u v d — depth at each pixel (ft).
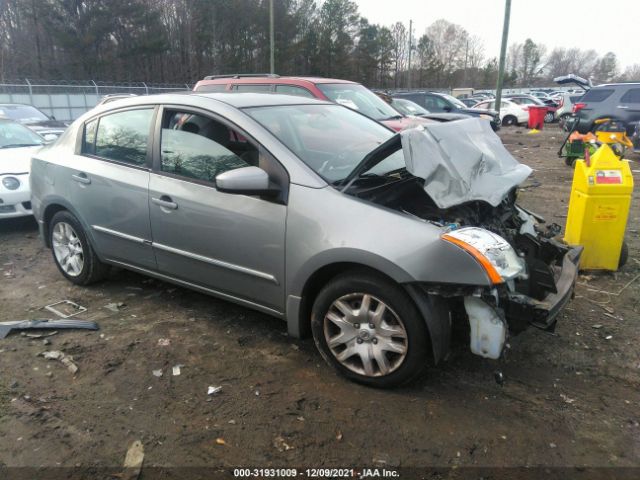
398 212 9.86
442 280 8.96
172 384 10.52
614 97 49.75
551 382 10.57
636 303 14.17
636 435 9.02
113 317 13.47
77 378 10.73
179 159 12.38
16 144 24.97
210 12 164.86
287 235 10.49
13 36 145.28
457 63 294.87
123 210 13.30
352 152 12.10
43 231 16.05
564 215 24.16
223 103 12.03
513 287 9.79
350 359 10.46
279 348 11.89
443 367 11.04
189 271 12.51
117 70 143.33
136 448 8.72
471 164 10.43
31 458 8.50
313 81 28.63
